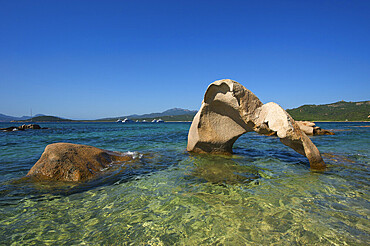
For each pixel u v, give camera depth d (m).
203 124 8.17
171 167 6.33
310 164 6.14
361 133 20.25
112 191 4.39
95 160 6.01
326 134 18.73
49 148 5.77
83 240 2.74
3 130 28.72
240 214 3.38
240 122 7.39
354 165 6.48
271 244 2.62
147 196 4.12
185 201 3.88
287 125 5.73
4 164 6.72
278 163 6.86
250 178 5.24
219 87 6.91
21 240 2.74
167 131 26.52
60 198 4.04
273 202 3.82
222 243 2.65
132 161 6.93
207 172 5.78
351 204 3.73
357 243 2.64
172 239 2.74
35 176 5.14
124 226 3.06
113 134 20.67
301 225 3.05
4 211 3.50
